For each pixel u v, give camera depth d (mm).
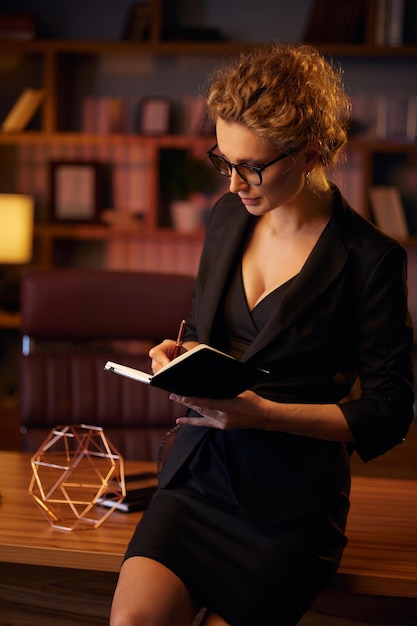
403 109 5086
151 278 3219
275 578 1657
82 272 3223
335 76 1787
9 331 5555
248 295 1849
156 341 3223
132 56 5410
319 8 5066
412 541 1997
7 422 4574
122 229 5285
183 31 5188
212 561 1680
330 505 1750
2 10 5465
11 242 4977
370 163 5121
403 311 1766
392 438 1760
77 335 3215
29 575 2008
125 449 3154
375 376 1771
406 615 1864
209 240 1983
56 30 5457
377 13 5016
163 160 5383
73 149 5516
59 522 2014
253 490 1744
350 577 1784
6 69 5504
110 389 3193
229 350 1842
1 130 5352
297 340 1754
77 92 5473
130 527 2014
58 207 5352
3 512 2098
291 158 1656
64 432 2057
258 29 5301
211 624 1653
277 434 1778
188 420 1761
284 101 1627
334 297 1764
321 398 1787
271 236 1862
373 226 1809
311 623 1904
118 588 1620
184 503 1788
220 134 1671
